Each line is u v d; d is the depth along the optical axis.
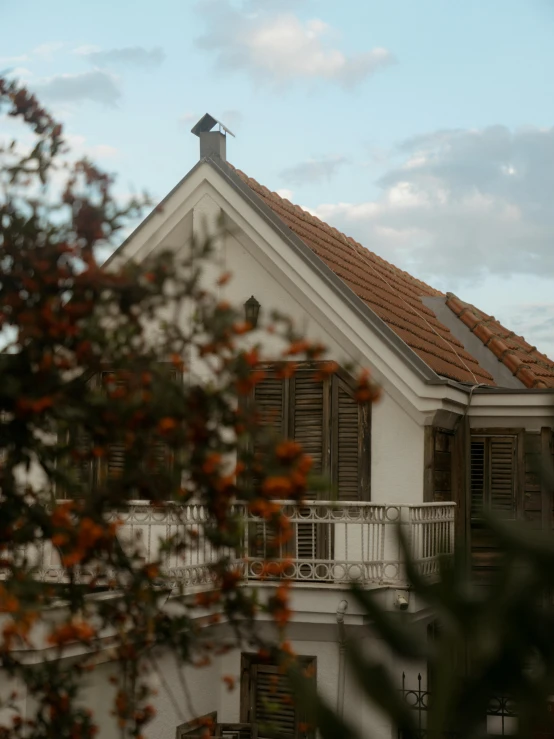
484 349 20.17
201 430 4.70
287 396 15.06
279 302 15.13
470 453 15.67
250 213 15.05
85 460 5.11
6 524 5.05
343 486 14.82
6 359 4.97
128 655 5.54
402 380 14.43
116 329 5.02
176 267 5.04
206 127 16.84
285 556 13.16
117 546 5.45
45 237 5.11
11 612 4.59
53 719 5.50
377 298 17.53
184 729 13.21
